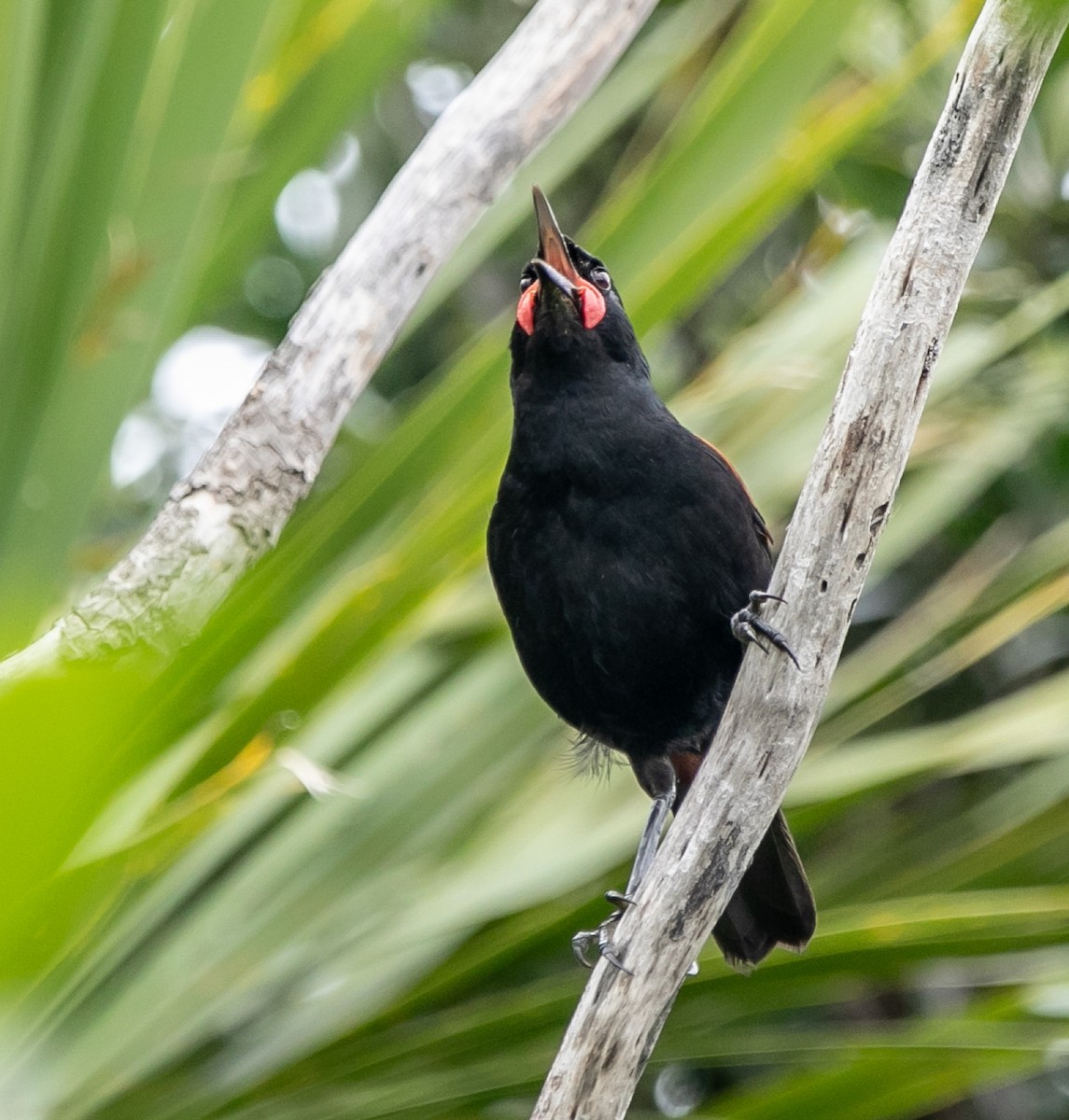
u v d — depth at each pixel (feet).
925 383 15.02
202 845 19.58
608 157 38.24
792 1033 20.83
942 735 21.76
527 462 19.86
